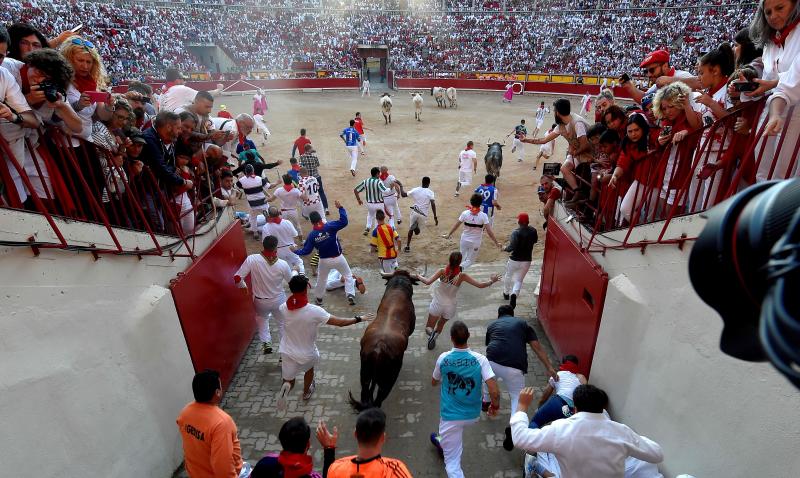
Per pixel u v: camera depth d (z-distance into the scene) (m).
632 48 38.09
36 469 3.29
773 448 3.07
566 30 41.97
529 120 28.06
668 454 4.23
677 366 4.13
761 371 3.22
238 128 12.76
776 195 1.00
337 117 29.03
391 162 19.23
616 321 5.21
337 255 8.50
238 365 7.23
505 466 5.41
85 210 4.88
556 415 4.79
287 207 11.52
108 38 35.31
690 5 38.19
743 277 0.99
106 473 4.04
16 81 3.71
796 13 3.73
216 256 6.60
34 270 3.46
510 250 8.53
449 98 32.84
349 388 6.75
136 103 6.60
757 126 3.76
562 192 7.82
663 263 4.40
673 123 4.82
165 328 5.08
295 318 5.88
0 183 3.59
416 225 11.20
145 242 5.08
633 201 5.41
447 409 4.89
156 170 5.65
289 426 3.54
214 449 3.88
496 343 5.67
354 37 45.38
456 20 45.91
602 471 3.52
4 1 32.03
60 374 3.61
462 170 15.04
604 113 6.20
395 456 5.58
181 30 40.69
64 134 4.10
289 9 45.97
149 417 4.77
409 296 6.73
